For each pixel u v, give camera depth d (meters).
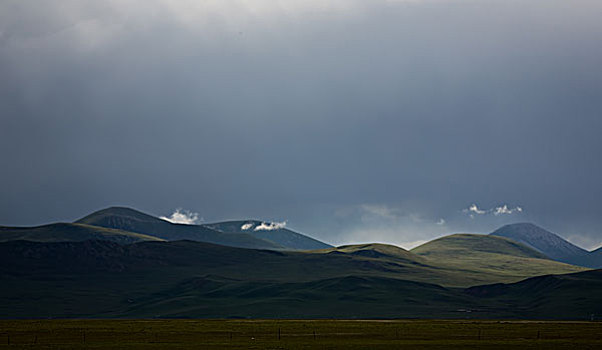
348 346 134.38
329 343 142.12
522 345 136.38
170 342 146.75
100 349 128.50
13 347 133.25
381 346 134.38
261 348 129.88
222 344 139.88
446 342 143.88
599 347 132.62
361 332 184.50
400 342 144.38
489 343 141.00
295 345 137.12
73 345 138.75
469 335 169.25
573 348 129.75
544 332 184.12
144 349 128.25
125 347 132.50
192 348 129.88
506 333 178.50
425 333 179.00
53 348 131.00
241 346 134.75
